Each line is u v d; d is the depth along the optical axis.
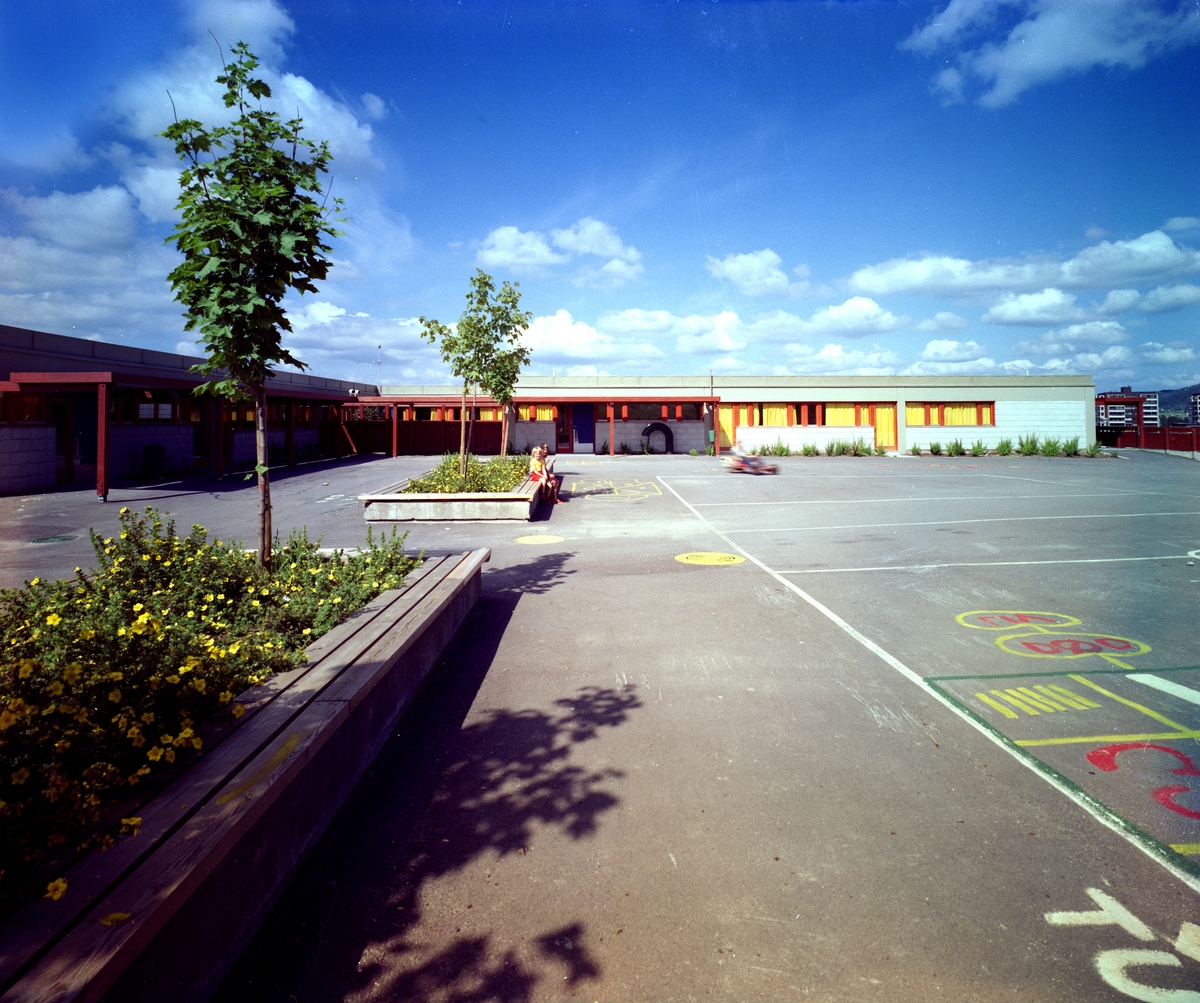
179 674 3.16
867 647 6.33
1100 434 44.31
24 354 18.78
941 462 32.50
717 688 5.34
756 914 2.80
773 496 19.19
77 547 11.59
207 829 2.35
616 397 37.47
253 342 5.95
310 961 2.57
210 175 5.86
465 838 3.38
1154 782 3.87
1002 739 4.43
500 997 2.39
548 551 11.26
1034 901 2.86
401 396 38.34
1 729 2.31
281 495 18.73
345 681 3.88
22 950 1.78
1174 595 8.23
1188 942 2.63
